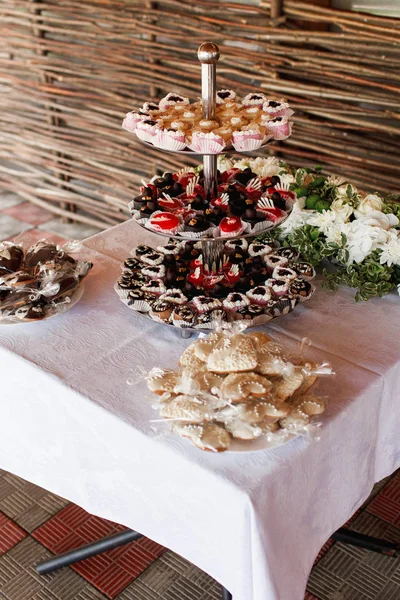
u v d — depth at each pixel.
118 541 1.70
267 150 2.75
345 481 1.30
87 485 1.35
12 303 1.47
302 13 2.43
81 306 1.55
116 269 1.70
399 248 1.54
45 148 3.43
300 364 1.23
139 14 2.81
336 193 1.75
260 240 1.71
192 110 1.51
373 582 1.67
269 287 1.49
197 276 1.50
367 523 1.83
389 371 1.33
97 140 3.22
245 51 2.59
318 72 2.48
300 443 1.13
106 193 3.31
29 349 1.40
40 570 1.71
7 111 3.49
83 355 1.38
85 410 1.25
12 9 3.15
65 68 3.13
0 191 3.79
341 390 1.27
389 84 2.38
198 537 1.16
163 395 1.19
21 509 1.90
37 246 1.60
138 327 1.48
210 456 1.11
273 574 1.08
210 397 1.14
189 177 1.63
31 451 1.44
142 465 1.19
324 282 1.61
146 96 2.97
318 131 2.59
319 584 1.66
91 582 1.69
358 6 2.37
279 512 1.10
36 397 1.36
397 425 1.42
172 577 1.70
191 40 2.71
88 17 2.95
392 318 1.52
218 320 1.35
